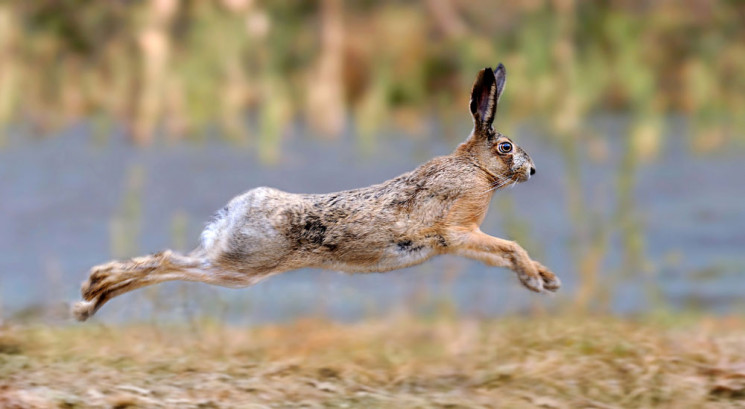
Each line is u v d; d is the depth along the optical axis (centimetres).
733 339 2708
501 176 2345
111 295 2294
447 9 6925
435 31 6906
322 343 2838
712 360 2452
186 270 2283
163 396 2167
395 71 6669
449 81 6775
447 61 6800
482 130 2344
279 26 6731
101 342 2661
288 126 6200
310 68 6644
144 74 6194
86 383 2216
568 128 5569
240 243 2239
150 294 3112
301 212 2238
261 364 2464
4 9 6562
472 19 6988
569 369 2377
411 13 6975
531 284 2303
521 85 6350
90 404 2077
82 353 2491
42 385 2191
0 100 6141
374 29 6894
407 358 2631
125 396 2114
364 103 6438
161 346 2648
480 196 2316
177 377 2317
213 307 3148
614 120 6297
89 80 6469
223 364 2450
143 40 6194
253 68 6450
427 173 2294
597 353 2517
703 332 2808
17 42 6512
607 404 2203
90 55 6612
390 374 2464
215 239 2270
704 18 7100
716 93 6581
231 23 6406
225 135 5941
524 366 2427
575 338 2623
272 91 6309
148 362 2447
